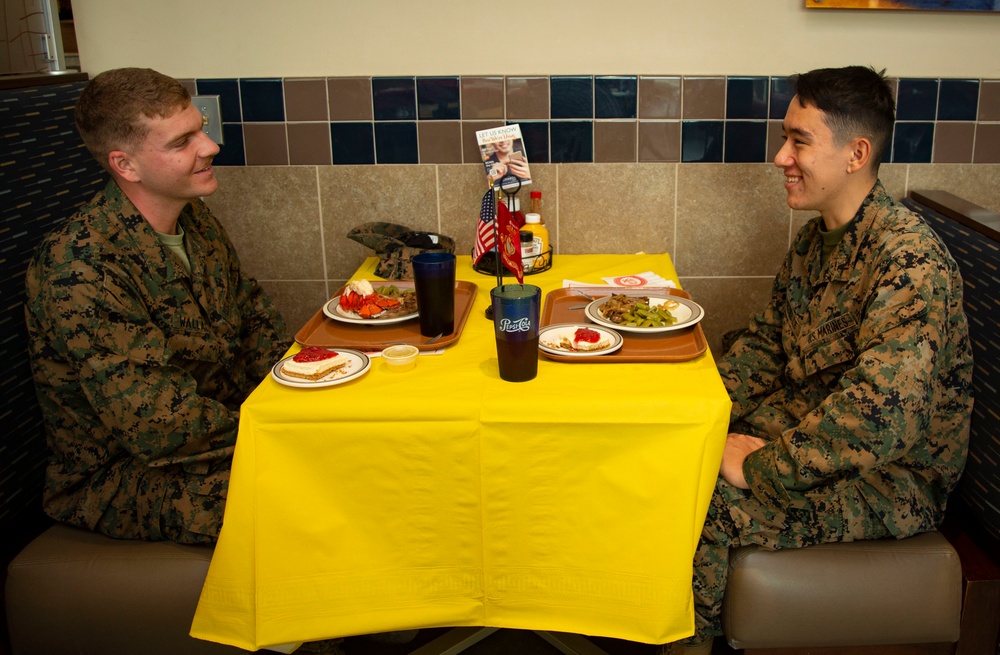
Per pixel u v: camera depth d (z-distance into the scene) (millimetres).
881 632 1655
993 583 1659
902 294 1544
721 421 1432
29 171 1949
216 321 1934
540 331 1725
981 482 1783
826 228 1833
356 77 2424
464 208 2514
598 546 1486
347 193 2520
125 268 1706
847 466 1517
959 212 2127
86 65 2438
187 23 2408
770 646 1670
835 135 1687
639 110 2422
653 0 2357
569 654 1951
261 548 1479
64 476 1784
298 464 1471
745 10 2357
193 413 1661
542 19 2381
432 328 1704
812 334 1766
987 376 1789
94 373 1615
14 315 1864
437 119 2445
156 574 1673
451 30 2396
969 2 2309
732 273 2557
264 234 2564
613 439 1436
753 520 1646
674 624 1486
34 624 1689
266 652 1836
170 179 1747
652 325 1733
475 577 1525
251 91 2445
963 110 2416
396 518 1495
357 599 1518
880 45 2381
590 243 2543
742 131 2434
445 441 1441
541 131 2447
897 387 1491
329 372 1552
